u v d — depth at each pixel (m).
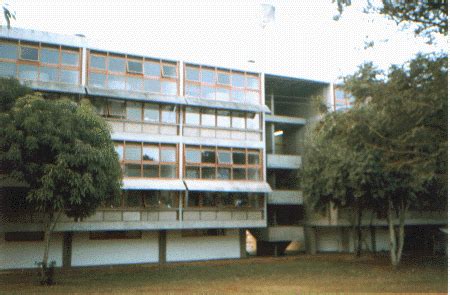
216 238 29.59
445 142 10.71
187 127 27.44
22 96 17.95
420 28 11.02
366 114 11.88
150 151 26.20
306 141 29.59
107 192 18.69
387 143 11.91
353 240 33.53
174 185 25.94
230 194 28.53
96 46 25.55
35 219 23.11
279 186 34.94
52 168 16.55
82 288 17.02
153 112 26.78
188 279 19.92
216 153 27.97
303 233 32.53
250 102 29.55
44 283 18.06
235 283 18.59
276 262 27.59
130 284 18.28
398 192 22.67
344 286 17.62
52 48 24.52
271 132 34.00
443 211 36.06
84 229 24.33
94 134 17.91
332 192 24.52
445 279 19.75
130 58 26.42
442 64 10.28
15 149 16.11
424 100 10.33
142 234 27.45
